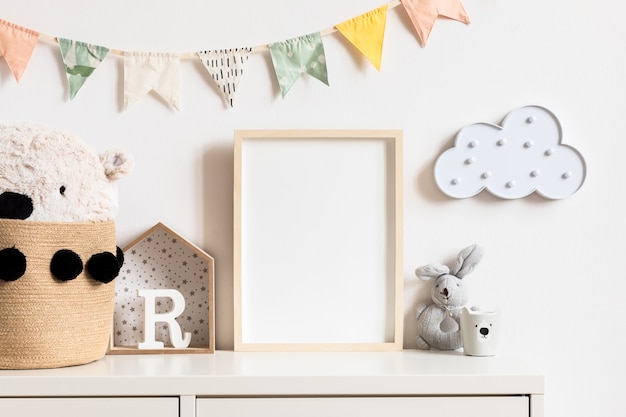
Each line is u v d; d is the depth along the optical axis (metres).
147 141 1.51
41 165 1.26
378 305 1.48
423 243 1.51
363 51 1.50
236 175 1.48
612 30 1.52
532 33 1.52
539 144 1.50
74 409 1.21
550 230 1.51
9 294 1.24
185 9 1.51
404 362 1.34
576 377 1.51
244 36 1.51
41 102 1.50
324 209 1.49
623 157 1.51
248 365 1.32
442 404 1.23
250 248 1.49
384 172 1.50
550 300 1.51
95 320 1.32
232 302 1.50
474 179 1.50
